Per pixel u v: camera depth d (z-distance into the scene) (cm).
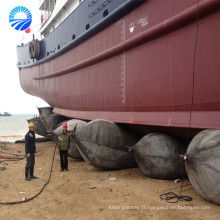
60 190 557
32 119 1527
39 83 1677
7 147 1370
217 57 493
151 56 663
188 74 557
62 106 1371
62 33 1270
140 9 695
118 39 791
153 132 722
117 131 766
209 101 514
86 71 1018
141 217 407
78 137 712
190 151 480
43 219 403
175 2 585
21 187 579
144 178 660
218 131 465
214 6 488
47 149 1305
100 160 728
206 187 447
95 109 970
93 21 960
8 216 412
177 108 595
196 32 536
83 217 411
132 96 741
